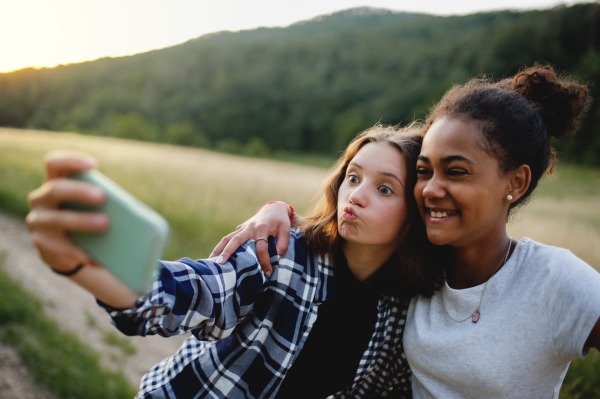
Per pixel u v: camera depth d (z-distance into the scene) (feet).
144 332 2.61
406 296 4.21
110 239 1.84
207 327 3.32
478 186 3.24
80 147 59.47
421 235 3.93
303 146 212.02
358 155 3.89
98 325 12.14
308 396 4.25
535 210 36.60
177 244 20.22
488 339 3.42
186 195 28.84
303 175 52.34
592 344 3.01
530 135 3.30
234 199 29.58
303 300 3.87
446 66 192.95
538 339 3.26
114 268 1.84
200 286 3.09
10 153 45.24
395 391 4.61
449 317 3.75
